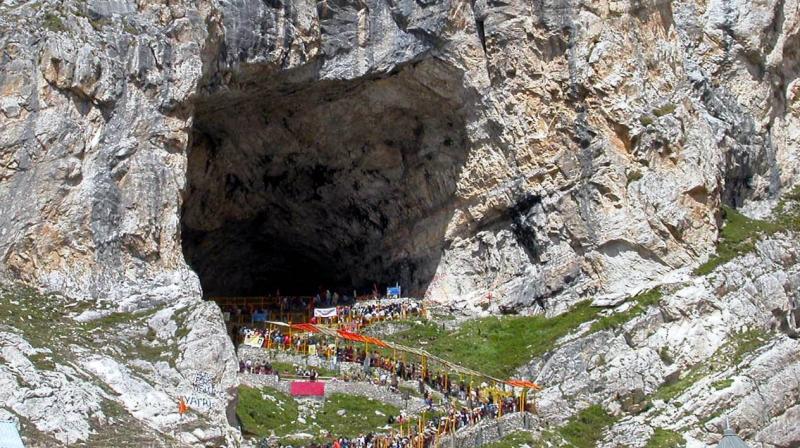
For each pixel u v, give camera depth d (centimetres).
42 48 5175
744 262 6088
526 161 6250
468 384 5625
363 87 6169
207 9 5516
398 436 5050
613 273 6012
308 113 6275
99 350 4634
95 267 5053
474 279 6450
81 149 5147
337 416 5272
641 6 6322
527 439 5159
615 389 5525
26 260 4984
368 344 5797
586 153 6125
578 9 6194
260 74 5831
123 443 4109
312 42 5916
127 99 5275
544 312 6131
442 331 6162
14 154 5091
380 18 6069
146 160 5256
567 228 6138
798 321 6206
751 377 5578
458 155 6438
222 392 4753
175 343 4822
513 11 6209
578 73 6141
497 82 6256
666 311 5778
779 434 5509
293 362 5703
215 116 6119
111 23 5328
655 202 6019
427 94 6272
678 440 5297
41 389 4162
